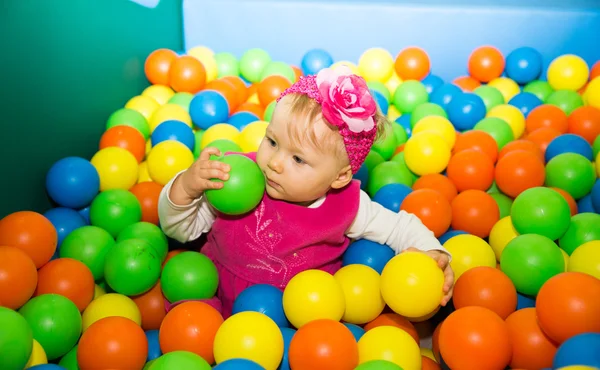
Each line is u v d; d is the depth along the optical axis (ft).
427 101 10.65
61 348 5.07
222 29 12.05
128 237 6.50
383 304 5.61
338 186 5.54
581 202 7.56
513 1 11.94
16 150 6.69
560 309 4.54
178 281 5.74
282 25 11.87
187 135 8.52
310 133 4.96
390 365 4.32
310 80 5.13
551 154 8.11
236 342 4.60
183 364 4.26
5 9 6.40
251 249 5.79
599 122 8.98
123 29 9.42
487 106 10.29
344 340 4.56
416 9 11.52
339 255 6.16
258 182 5.24
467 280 5.57
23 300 5.10
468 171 7.79
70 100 7.86
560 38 11.53
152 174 7.80
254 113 9.84
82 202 7.14
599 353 3.82
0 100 6.36
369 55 11.03
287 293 5.25
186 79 10.00
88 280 5.78
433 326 6.38
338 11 11.66
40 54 7.10
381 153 8.68
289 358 4.69
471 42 11.68
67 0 7.71
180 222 5.75
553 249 5.92
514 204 6.66
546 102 10.41
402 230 6.09
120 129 8.28
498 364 4.68
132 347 4.75
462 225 7.15
